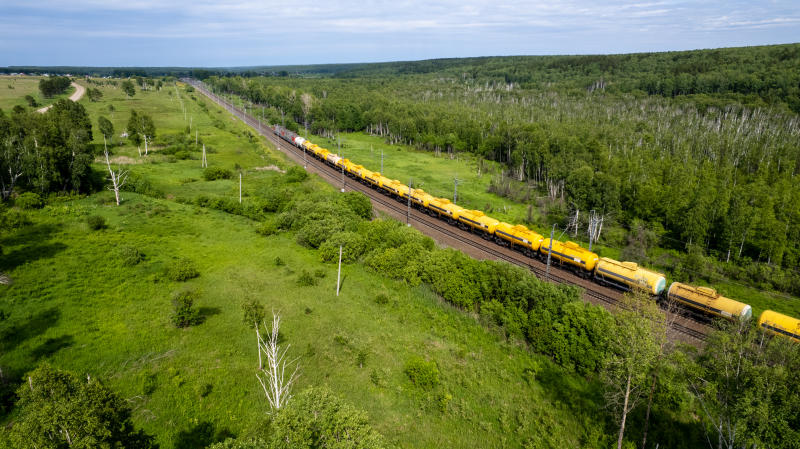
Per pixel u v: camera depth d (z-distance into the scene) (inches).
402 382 1294.3
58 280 1640.0
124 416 810.8
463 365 1419.8
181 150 4357.8
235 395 1159.6
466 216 2795.3
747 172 3750.0
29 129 2896.2
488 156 5241.1
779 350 977.5
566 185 3294.8
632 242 2674.7
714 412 1177.4
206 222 2561.5
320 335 1497.3
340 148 5634.8
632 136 4655.5
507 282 1704.0
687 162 3720.5
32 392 722.2
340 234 2271.2
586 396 1304.1
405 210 3206.2
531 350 1525.6
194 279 1836.9
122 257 1867.6
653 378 1115.3
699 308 1770.4
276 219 2637.8
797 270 2272.4
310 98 7514.8
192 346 1363.2
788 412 810.8
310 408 786.8
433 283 1903.3
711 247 2650.1
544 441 1120.8
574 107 6811.0
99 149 4099.4
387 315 1701.5
